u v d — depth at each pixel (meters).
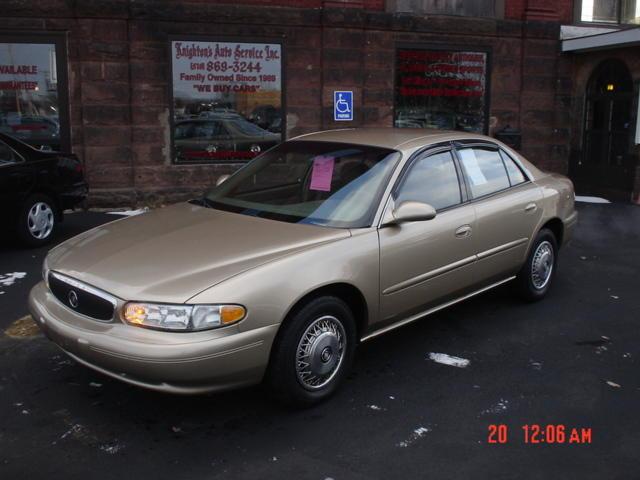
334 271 4.06
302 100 11.41
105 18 10.24
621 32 11.23
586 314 5.96
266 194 4.98
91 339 3.67
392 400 4.27
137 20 10.41
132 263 3.93
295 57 11.25
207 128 11.08
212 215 4.70
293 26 11.15
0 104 10.31
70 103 10.43
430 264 4.79
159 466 3.51
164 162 10.91
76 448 3.67
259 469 3.49
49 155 8.39
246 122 11.23
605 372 4.75
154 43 10.55
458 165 5.28
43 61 10.29
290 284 3.82
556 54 12.75
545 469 3.52
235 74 11.04
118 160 10.66
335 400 4.25
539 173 6.30
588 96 12.84
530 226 5.83
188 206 5.05
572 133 13.08
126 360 3.54
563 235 6.39
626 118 11.92
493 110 12.59
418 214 4.42
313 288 3.93
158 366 3.48
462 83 12.35
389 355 4.98
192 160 11.09
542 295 6.24
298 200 4.79
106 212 10.58
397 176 4.69
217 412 4.09
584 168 12.91
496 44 12.41
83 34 10.20
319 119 11.54
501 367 4.80
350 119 11.64
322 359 4.07
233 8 10.77
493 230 5.37
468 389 4.44
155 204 10.93
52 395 4.28
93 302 3.80
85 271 3.94
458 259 5.04
